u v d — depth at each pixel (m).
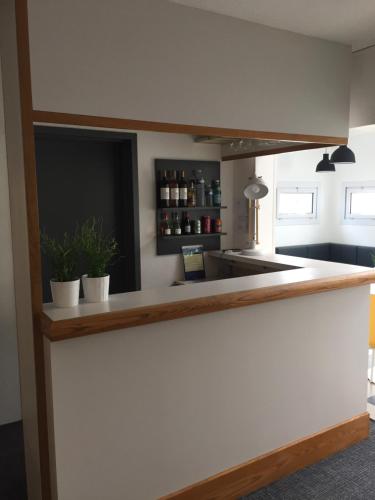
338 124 2.48
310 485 2.20
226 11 2.00
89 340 1.68
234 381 2.09
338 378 2.50
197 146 3.72
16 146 1.70
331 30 2.26
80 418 1.70
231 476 2.10
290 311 2.25
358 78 2.65
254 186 3.40
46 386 1.69
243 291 2.03
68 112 1.66
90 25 1.68
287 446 2.29
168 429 1.92
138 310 1.72
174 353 1.89
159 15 1.84
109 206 3.54
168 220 3.64
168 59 1.87
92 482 1.75
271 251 4.03
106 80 1.73
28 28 1.54
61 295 1.73
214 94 2.01
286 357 2.27
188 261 3.77
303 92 2.32
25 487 2.20
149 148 3.48
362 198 6.40
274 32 2.18
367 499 2.09
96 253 1.82
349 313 2.51
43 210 3.25
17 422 2.84
